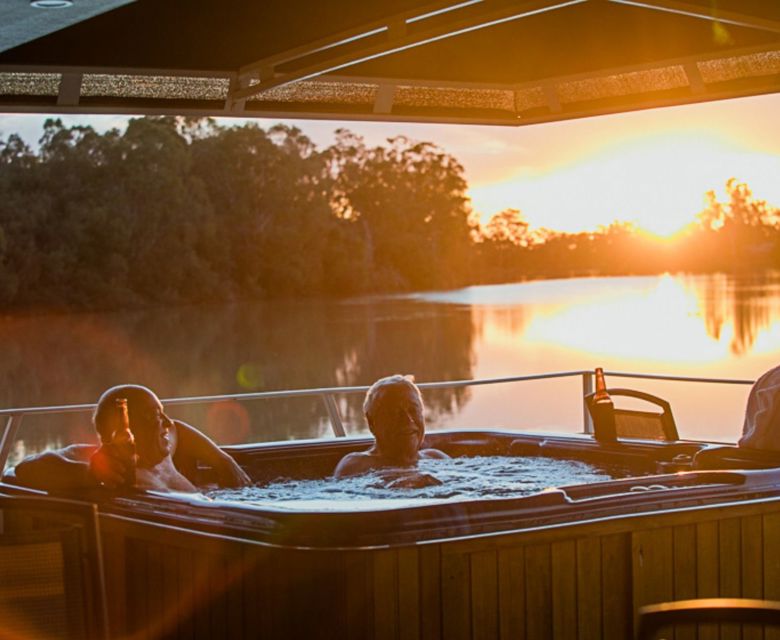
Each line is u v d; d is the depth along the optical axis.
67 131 36.31
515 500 2.62
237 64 3.74
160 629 2.75
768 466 3.26
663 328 47.25
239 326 41.41
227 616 2.62
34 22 2.75
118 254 37.22
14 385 35.22
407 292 47.97
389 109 4.23
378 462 3.91
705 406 27.52
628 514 2.67
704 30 3.82
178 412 36.75
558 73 4.18
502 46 4.02
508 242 53.03
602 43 3.98
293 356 42.50
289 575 2.51
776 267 52.06
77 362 35.81
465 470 4.02
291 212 43.50
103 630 2.26
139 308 37.94
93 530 2.24
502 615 2.55
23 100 3.72
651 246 55.69
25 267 35.38
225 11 3.40
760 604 1.68
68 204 36.31
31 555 2.20
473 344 44.19
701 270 53.94
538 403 34.31
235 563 2.59
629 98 4.23
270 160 43.03
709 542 2.74
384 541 2.49
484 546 2.52
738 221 52.44
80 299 36.47
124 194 37.31
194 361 39.28
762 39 3.77
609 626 2.65
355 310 46.09
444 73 4.12
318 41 3.45
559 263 55.03
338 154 46.19
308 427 32.94
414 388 3.97
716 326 47.78
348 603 2.47
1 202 35.03
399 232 47.97
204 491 3.70
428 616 2.50
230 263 41.75
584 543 2.62
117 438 2.98
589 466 4.05
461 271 50.78
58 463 3.03
